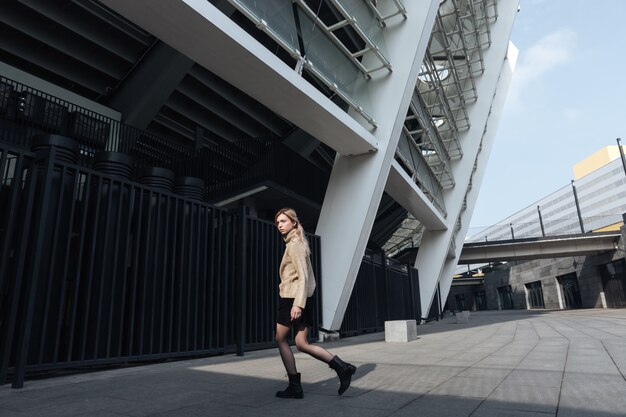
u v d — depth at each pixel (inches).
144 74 563.8
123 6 231.0
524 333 426.6
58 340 182.1
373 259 597.6
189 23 244.2
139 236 226.1
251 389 156.1
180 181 301.6
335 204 439.8
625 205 3663.9
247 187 510.6
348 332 470.3
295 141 711.1
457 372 187.3
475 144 954.1
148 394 148.1
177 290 249.0
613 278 1444.4
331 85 371.2
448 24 762.2
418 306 890.1
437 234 959.6
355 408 123.0
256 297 313.1
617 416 109.0
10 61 535.2
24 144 362.0
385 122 433.1
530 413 114.0
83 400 138.9
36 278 169.6
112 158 255.9
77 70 574.6
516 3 994.1
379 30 457.4
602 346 275.4
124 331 220.5
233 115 687.7
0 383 163.2
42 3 455.8
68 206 200.4
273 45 565.9
